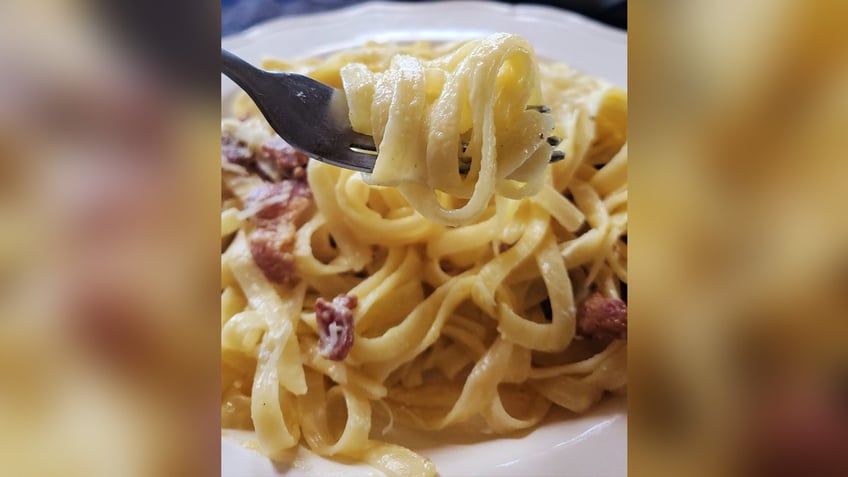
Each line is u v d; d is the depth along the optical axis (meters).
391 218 0.22
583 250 0.21
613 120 0.24
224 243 0.23
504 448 0.18
